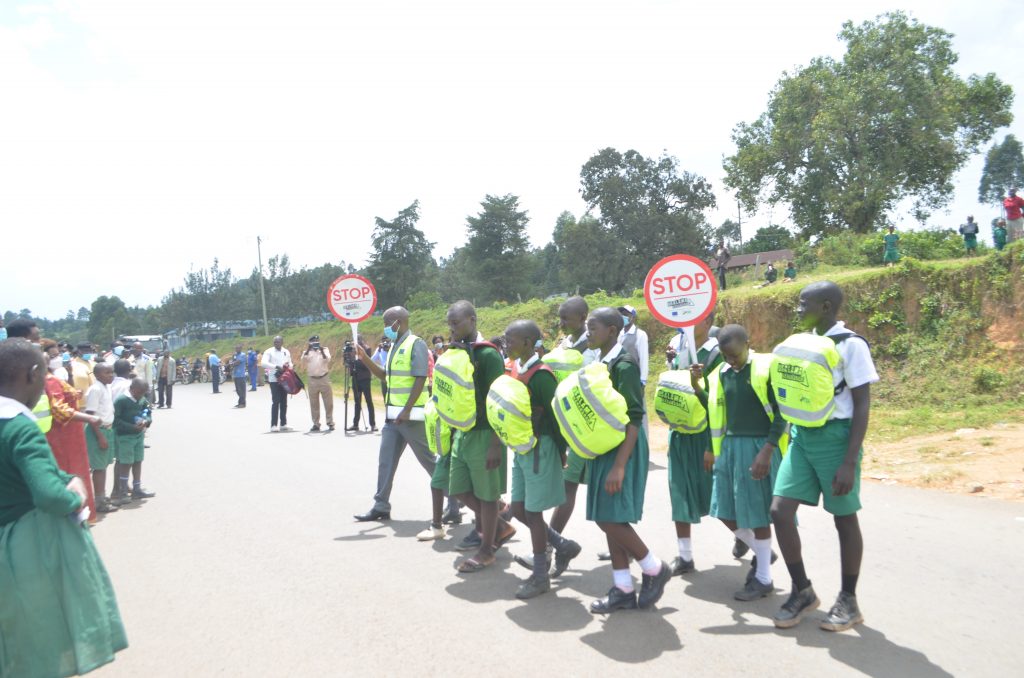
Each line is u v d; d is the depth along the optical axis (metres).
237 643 4.38
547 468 4.99
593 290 63.47
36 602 3.17
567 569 5.68
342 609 4.88
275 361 14.88
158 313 91.38
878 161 33.16
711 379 5.09
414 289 68.88
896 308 14.62
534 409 5.04
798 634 4.22
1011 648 3.95
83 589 3.27
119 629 3.42
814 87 34.62
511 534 6.26
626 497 4.50
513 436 4.84
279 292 75.69
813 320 4.34
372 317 42.34
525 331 5.04
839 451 4.15
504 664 3.96
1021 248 13.34
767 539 4.80
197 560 6.12
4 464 3.22
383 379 7.84
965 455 9.30
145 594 5.31
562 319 5.90
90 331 117.62
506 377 5.09
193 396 28.06
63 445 6.88
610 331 4.70
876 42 33.69
